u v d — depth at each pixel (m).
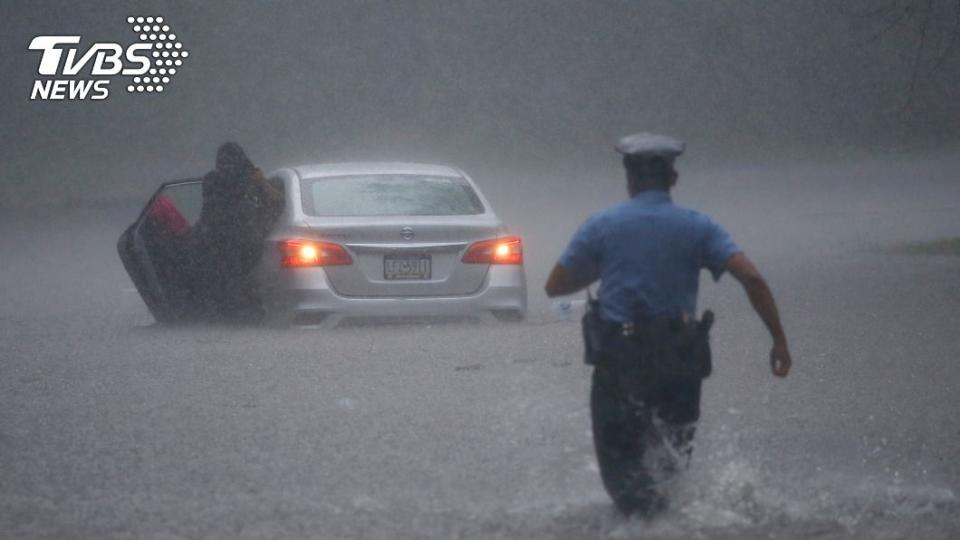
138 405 30.77
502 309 41.00
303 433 27.52
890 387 31.92
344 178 43.09
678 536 20.14
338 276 39.88
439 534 20.59
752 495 21.64
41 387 33.25
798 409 29.38
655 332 19.53
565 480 23.52
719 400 30.42
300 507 22.16
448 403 30.14
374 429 27.73
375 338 39.25
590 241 20.05
